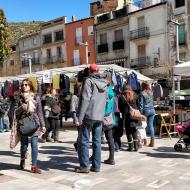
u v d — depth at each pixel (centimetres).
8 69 6506
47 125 1233
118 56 4594
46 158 918
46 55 5697
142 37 4244
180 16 3900
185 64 1345
